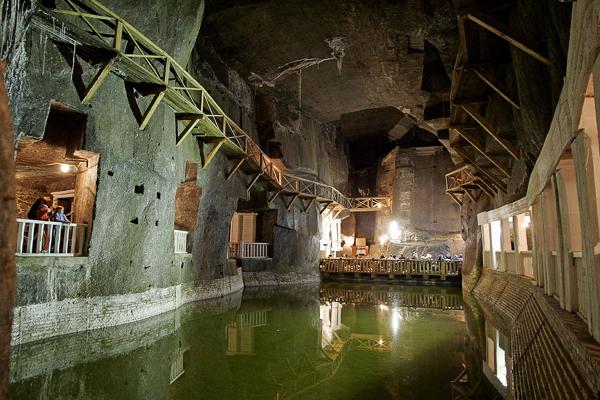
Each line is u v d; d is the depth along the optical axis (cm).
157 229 1111
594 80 330
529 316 839
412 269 2575
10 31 576
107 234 898
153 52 1039
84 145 838
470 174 1797
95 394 595
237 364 858
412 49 1853
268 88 2244
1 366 125
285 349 1005
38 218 870
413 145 3431
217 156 1545
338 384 761
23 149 873
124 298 950
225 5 1625
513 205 1249
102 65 812
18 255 695
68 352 749
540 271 942
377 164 3553
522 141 1072
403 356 968
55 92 763
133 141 983
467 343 1082
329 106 2584
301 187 2614
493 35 963
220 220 1639
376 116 2966
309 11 1658
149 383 679
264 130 2267
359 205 3381
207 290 1535
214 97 1798
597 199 427
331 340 1130
